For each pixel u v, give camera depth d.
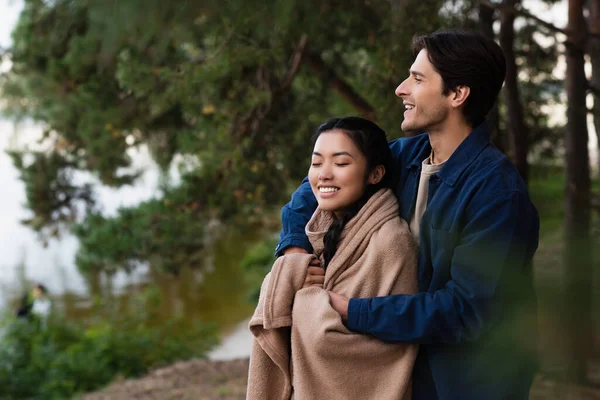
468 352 1.69
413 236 1.86
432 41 1.75
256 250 17.80
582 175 4.64
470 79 1.72
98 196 10.58
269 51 5.61
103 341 10.14
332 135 1.85
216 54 5.69
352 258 1.83
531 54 6.57
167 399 7.13
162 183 7.54
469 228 1.66
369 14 4.77
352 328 1.74
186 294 20.17
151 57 6.61
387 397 1.75
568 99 4.96
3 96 11.59
